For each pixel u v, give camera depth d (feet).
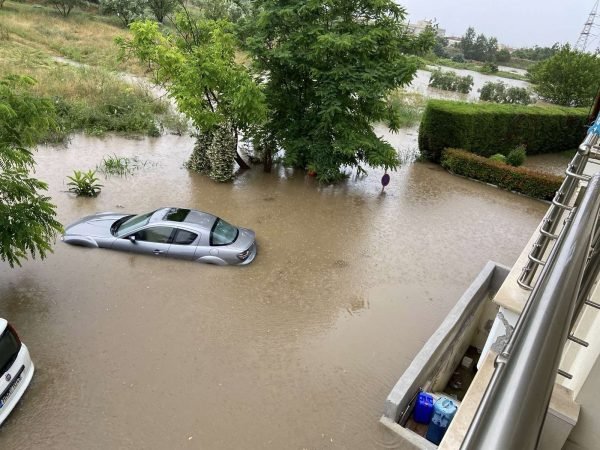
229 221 41.75
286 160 53.31
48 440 20.04
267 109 50.78
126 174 49.08
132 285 30.83
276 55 48.49
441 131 65.82
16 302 27.94
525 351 3.93
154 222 33.88
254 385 24.23
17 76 25.89
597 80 104.63
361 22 52.13
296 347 27.40
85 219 36.17
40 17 117.39
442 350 26.05
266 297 31.71
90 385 23.00
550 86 110.01
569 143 89.15
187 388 23.53
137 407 22.12
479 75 187.42
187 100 45.57
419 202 52.24
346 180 55.83
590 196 4.85
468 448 3.71
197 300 30.32
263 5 50.57
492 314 32.78
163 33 56.54
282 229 41.65
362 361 26.94
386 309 32.22
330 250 39.04
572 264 4.28
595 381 9.12
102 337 26.18
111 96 68.64
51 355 24.50
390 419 22.30
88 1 153.17
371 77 48.11
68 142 55.77
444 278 37.14
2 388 20.06
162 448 20.24
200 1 79.82
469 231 46.37
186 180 49.60
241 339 27.45
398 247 41.22
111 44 106.83
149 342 26.27
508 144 76.23
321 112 50.24
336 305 31.96
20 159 24.67
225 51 50.34
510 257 42.04
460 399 28.32
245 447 20.71
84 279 30.73
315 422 22.36
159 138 62.18
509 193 59.36
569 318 4.02
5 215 25.29
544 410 3.65
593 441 9.37
